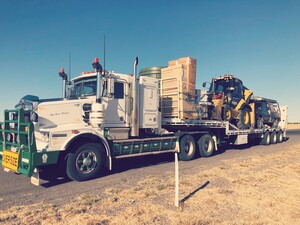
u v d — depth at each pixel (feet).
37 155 19.67
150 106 29.12
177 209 15.02
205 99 36.52
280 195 17.85
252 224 13.11
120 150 25.89
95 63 22.74
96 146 23.29
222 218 13.83
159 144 29.94
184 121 31.42
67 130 21.59
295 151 43.06
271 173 24.70
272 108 60.44
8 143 22.65
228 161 32.24
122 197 17.31
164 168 27.96
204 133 36.63
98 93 23.15
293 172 25.40
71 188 19.86
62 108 22.50
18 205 15.94
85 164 22.30
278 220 13.73
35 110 21.71
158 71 34.47
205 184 20.62
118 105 25.79
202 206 15.58
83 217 13.80
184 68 31.94
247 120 47.98
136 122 27.14
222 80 45.11
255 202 16.40
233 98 44.55
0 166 29.37
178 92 31.48
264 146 54.49
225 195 17.72
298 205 15.99
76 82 26.63
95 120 22.77
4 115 22.97
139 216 13.96
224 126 39.86
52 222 13.21
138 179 22.75
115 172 25.95
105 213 14.48
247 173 24.77
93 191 18.94
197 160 33.71
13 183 21.48
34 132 20.40
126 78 26.55
